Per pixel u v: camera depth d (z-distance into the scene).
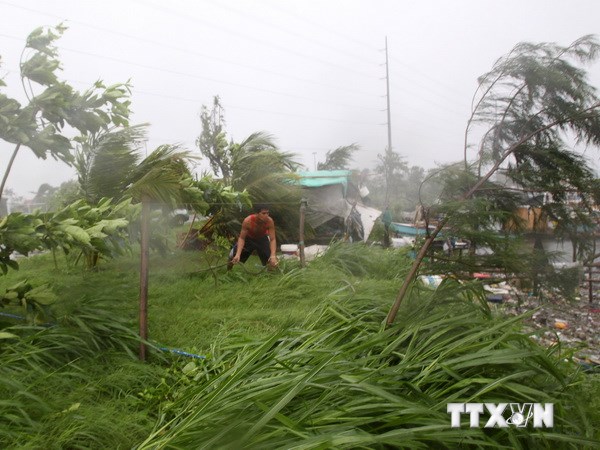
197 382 3.52
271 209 10.06
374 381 2.77
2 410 2.72
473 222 3.66
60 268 8.37
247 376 3.02
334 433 2.33
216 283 6.73
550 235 3.88
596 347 5.58
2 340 3.69
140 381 3.59
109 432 2.75
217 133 11.62
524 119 3.92
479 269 3.85
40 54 4.61
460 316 3.42
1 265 4.21
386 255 8.99
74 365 3.47
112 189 5.68
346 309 4.39
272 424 2.50
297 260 8.40
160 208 5.49
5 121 4.37
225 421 2.49
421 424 2.47
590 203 3.70
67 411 2.81
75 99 4.76
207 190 6.66
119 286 5.43
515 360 2.84
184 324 4.93
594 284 10.12
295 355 3.18
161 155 4.93
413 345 3.36
